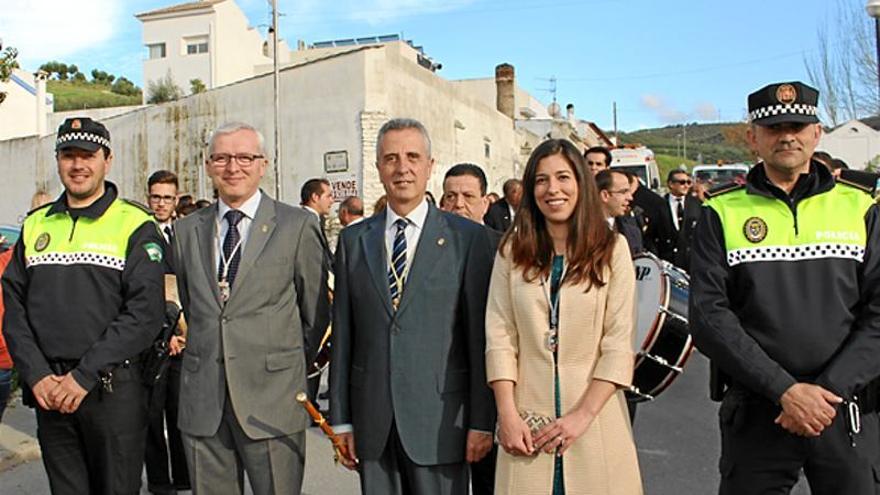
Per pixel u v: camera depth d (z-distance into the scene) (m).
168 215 5.96
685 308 3.96
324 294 3.86
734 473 3.24
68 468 3.86
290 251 3.73
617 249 3.24
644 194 8.11
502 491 3.19
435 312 3.38
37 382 3.65
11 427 6.53
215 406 3.62
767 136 3.20
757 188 3.26
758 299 3.13
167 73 45.72
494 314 3.31
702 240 3.31
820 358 3.04
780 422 3.02
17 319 3.81
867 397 3.09
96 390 3.73
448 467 3.37
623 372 3.11
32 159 24.89
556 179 3.23
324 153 17.97
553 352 3.18
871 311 3.06
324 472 5.55
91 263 3.78
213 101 19.72
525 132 28.36
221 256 3.72
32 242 3.87
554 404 3.14
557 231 3.31
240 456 3.71
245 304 3.63
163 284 3.95
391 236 3.51
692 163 76.62
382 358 3.39
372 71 17.56
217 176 3.72
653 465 5.50
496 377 3.22
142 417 3.91
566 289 3.20
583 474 3.08
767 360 3.03
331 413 3.53
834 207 3.15
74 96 61.88
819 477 3.12
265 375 3.64
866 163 31.38
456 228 3.50
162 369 4.10
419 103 19.34
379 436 3.38
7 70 9.40
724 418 3.27
